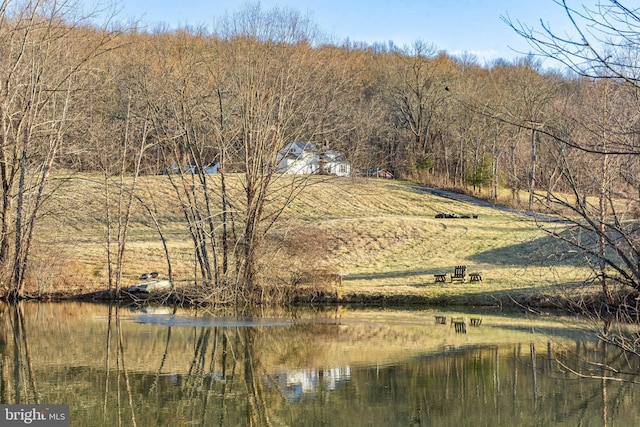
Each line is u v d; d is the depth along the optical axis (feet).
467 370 71.77
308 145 134.62
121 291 125.49
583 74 21.86
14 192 127.03
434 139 295.48
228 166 134.51
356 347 84.12
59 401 60.95
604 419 55.67
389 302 121.39
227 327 97.81
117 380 68.39
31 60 109.70
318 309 115.85
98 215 169.89
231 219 121.49
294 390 64.95
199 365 74.90
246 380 68.85
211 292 113.80
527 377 69.26
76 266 134.92
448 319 104.83
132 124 136.87
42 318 104.88
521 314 108.99
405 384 66.90
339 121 150.92
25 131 112.68
